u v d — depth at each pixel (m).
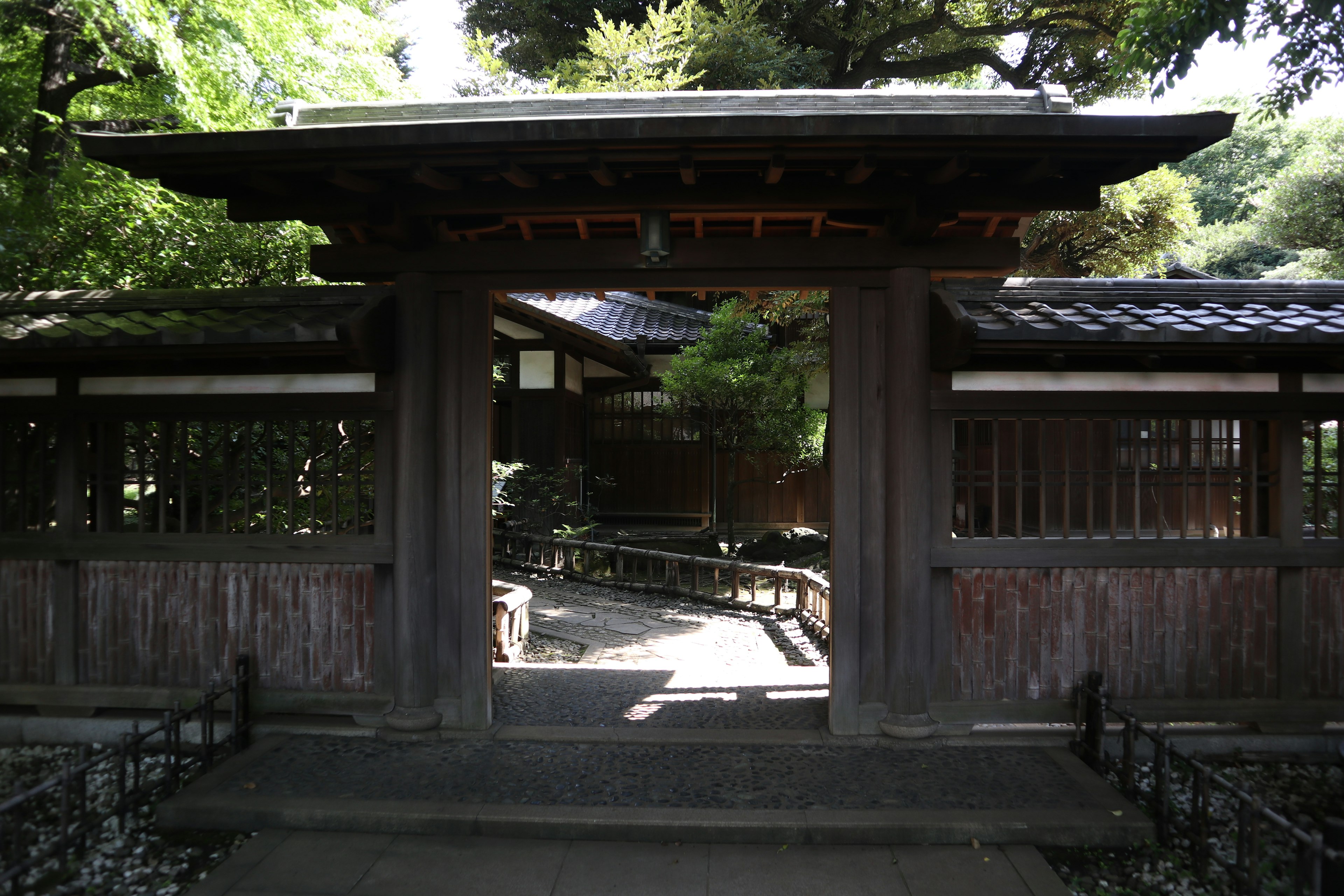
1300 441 4.29
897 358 4.27
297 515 6.10
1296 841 2.62
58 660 4.63
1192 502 4.46
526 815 3.48
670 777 3.90
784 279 4.38
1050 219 11.04
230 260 6.49
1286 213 12.71
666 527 13.82
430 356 4.43
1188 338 3.82
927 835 3.38
